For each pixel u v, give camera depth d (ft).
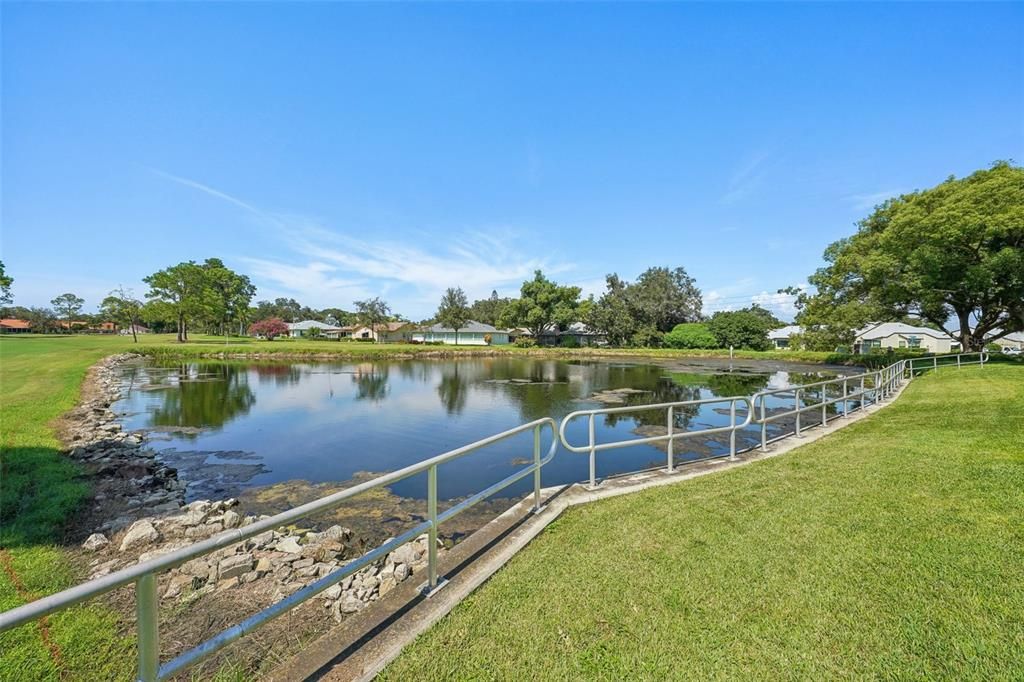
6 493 18.74
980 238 66.13
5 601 11.39
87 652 9.39
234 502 22.39
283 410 51.06
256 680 7.21
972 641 7.38
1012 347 144.97
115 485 21.83
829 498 13.96
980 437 20.76
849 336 107.14
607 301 205.57
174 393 62.75
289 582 13.12
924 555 10.16
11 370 59.88
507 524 12.48
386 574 13.10
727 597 8.86
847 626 7.89
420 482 25.76
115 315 192.95
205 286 191.42
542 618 8.30
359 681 6.77
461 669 7.07
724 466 18.37
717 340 182.50
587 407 53.47
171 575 13.20
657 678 6.85
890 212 95.35
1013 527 11.32
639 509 13.66
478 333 213.25
